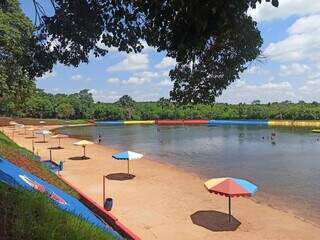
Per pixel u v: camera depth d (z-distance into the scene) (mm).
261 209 25359
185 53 5406
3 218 6551
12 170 12539
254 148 65688
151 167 42875
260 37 6172
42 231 6316
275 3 4883
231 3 4746
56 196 11805
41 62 8281
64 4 7617
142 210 24375
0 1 11078
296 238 20297
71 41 8094
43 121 145125
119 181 33875
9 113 132750
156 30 6254
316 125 138750
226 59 6766
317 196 29625
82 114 172250
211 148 66375
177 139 85938
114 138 90250
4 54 41219
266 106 168750
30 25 41719
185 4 4898
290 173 40250
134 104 186125
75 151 58531
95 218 11680
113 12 7293
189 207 25234
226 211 24531
